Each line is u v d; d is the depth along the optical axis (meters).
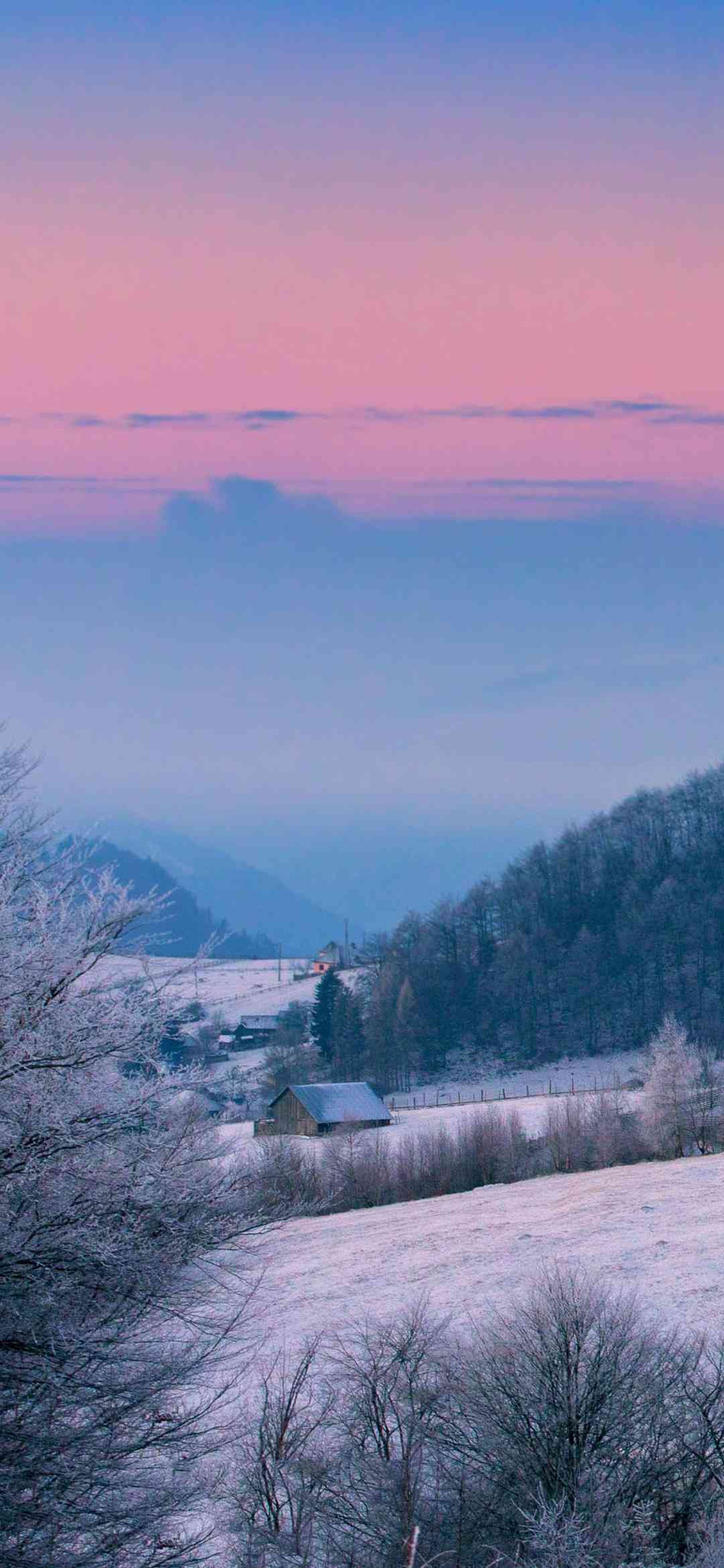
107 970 6.75
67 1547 6.26
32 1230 6.10
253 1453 11.66
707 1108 52.25
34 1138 6.18
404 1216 37.78
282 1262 29.33
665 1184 38.22
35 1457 6.03
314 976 168.00
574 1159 52.09
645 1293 20.89
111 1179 6.46
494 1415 11.05
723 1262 23.41
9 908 6.49
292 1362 17.22
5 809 6.87
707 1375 12.55
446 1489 10.92
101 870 6.87
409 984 119.62
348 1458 11.52
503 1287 22.89
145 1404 6.69
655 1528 10.41
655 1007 119.50
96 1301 6.42
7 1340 6.12
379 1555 10.48
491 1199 40.38
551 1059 115.06
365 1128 64.25
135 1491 6.60
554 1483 10.71
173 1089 7.01
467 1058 118.12
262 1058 119.69
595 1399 10.92
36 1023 6.30
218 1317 7.33
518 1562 10.11
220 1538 10.46
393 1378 12.62
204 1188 6.95
